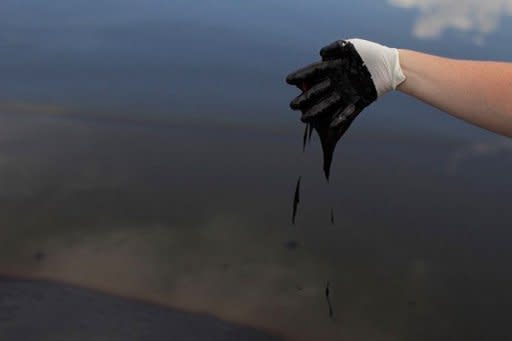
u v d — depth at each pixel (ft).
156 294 8.59
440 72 4.95
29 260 9.32
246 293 8.65
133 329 7.79
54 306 8.18
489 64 4.86
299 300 8.48
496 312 8.12
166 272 9.13
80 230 10.25
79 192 11.43
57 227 10.34
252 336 7.75
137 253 9.66
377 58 5.08
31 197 11.19
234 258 9.55
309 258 9.57
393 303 8.34
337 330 7.84
